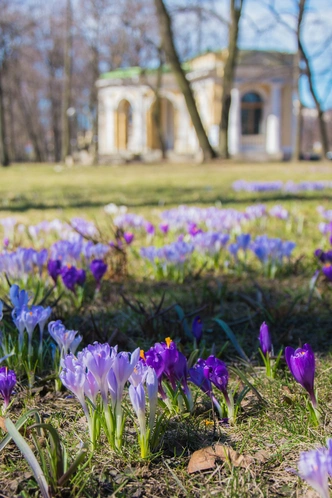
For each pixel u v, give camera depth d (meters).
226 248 5.65
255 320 3.70
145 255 4.73
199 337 2.95
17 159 72.94
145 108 48.72
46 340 3.05
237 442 2.18
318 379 2.75
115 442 2.07
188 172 21.75
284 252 4.82
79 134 71.06
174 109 50.03
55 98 56.66
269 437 2.22
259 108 45.03
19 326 2.77
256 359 3.07
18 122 64.56
